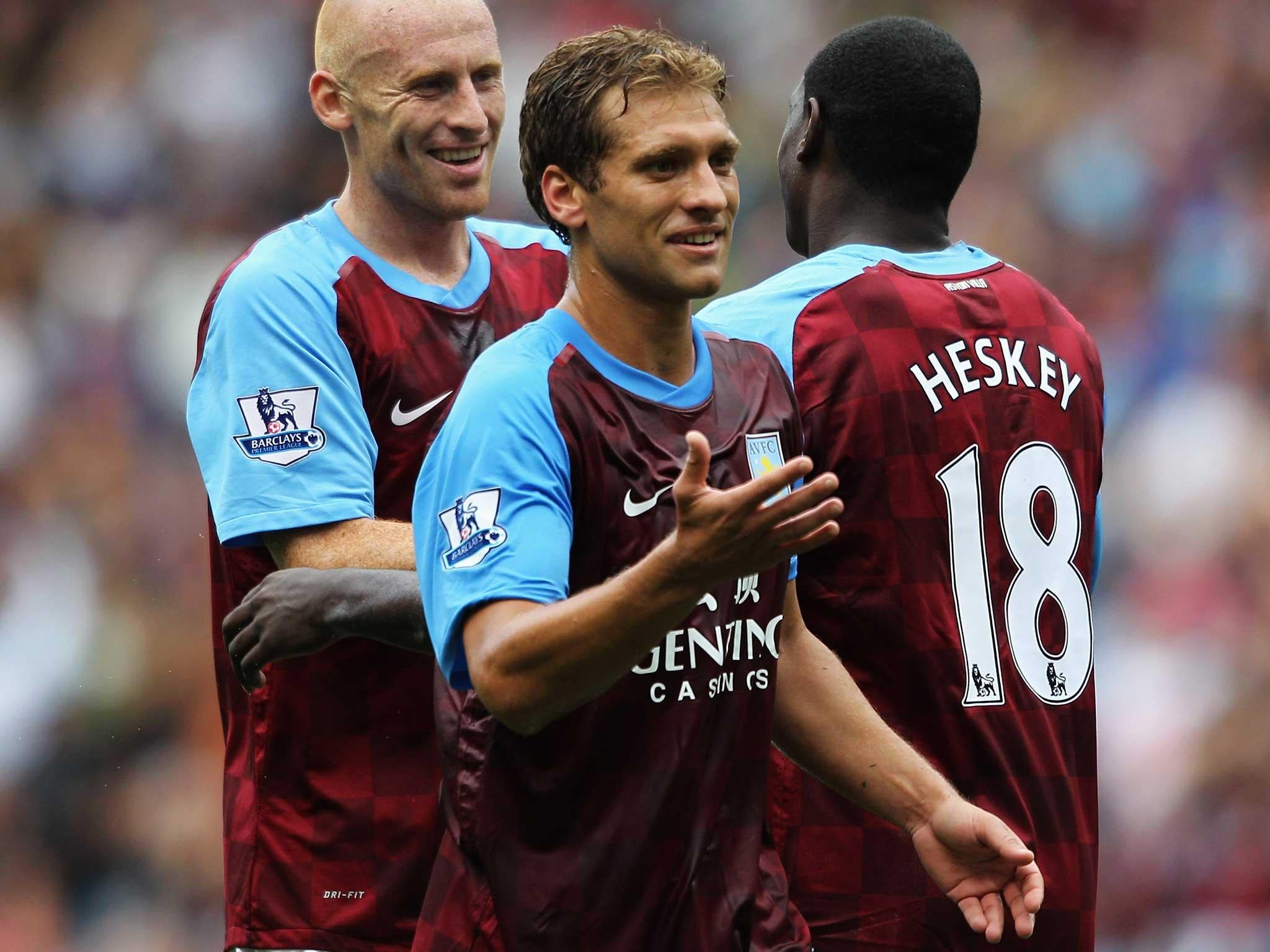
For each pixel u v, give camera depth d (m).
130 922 35.00
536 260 14.52
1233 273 44.22
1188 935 32.59
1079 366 13.10
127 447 41.59
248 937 13.78
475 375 10.12
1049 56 49.69
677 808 10.25
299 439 13.20
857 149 13.07
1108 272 45.19
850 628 12.57
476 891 10.45
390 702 13.59
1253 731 34.16
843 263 12.85
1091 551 13.21
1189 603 36.53
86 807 35.94
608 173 9.95
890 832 12.50
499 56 13.68
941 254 13.08
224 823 14.27
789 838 12.71
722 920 10.43
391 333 13.56
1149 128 47.62
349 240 13.80
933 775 11.52
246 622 12.38
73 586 39.03
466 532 9.78
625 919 10.21
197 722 36.84
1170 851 33.41
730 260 44.72
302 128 47.34
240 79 47.44
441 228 13.90
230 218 46.03
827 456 12.53
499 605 9.62
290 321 13.36
